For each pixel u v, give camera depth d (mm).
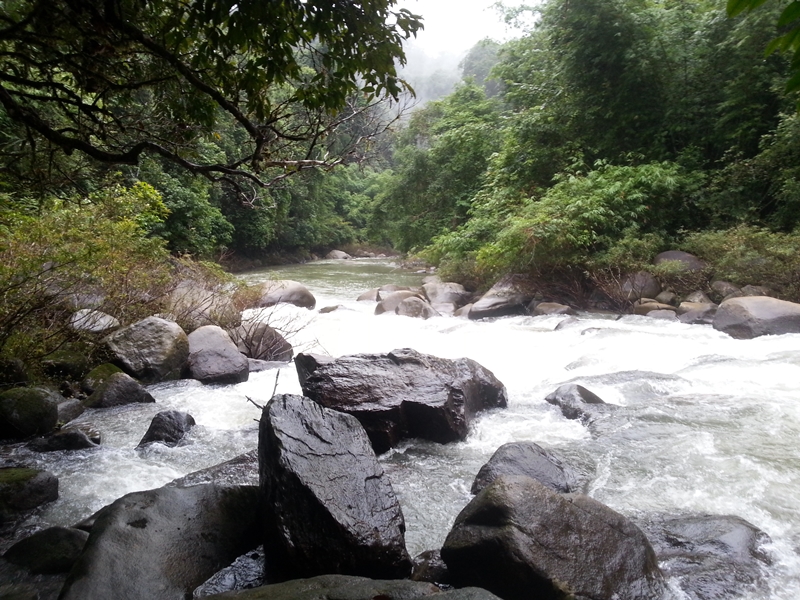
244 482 4105
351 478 3285
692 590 2811
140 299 8344
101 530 2975
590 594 2641
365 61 3129
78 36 3072
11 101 2838
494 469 4078
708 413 5285
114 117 3365
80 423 5562
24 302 5961
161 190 15906
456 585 2932
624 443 4766
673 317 9641
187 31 2979
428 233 18984
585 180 12289
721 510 3662
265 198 3695
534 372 7340
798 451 4465
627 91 13102
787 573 2984
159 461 4680
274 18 2871
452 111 20453
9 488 3764
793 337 7785
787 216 10898
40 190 4012
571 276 12055
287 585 2641
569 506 3025
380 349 9039
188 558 3000
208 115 3572
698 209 12141
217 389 6922
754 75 11680
